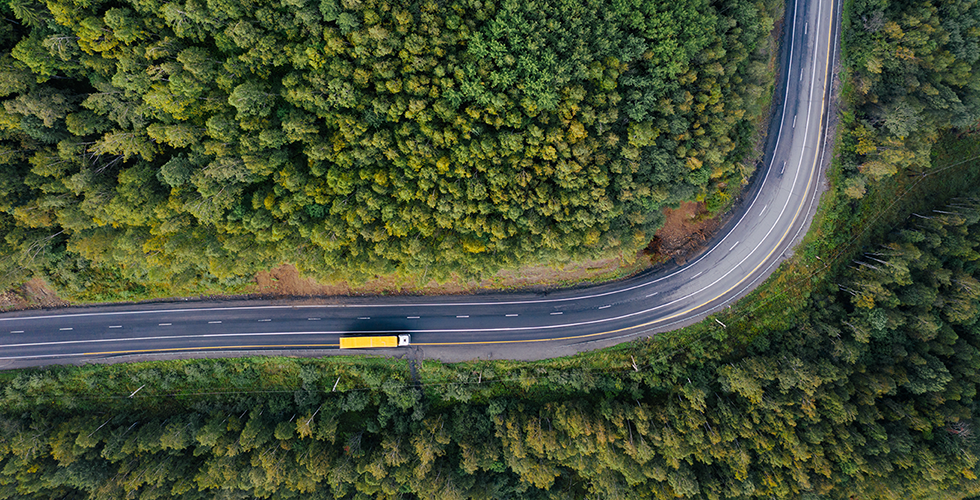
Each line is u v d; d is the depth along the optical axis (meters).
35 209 41.91
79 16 35.59
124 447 50.97
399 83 39.50
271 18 36.97
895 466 52.72
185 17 36.12
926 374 53.03
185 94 37.75
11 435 50.84
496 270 50.56
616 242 47.59
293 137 39.97
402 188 42.56
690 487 51.66
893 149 51.97
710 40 45.34
